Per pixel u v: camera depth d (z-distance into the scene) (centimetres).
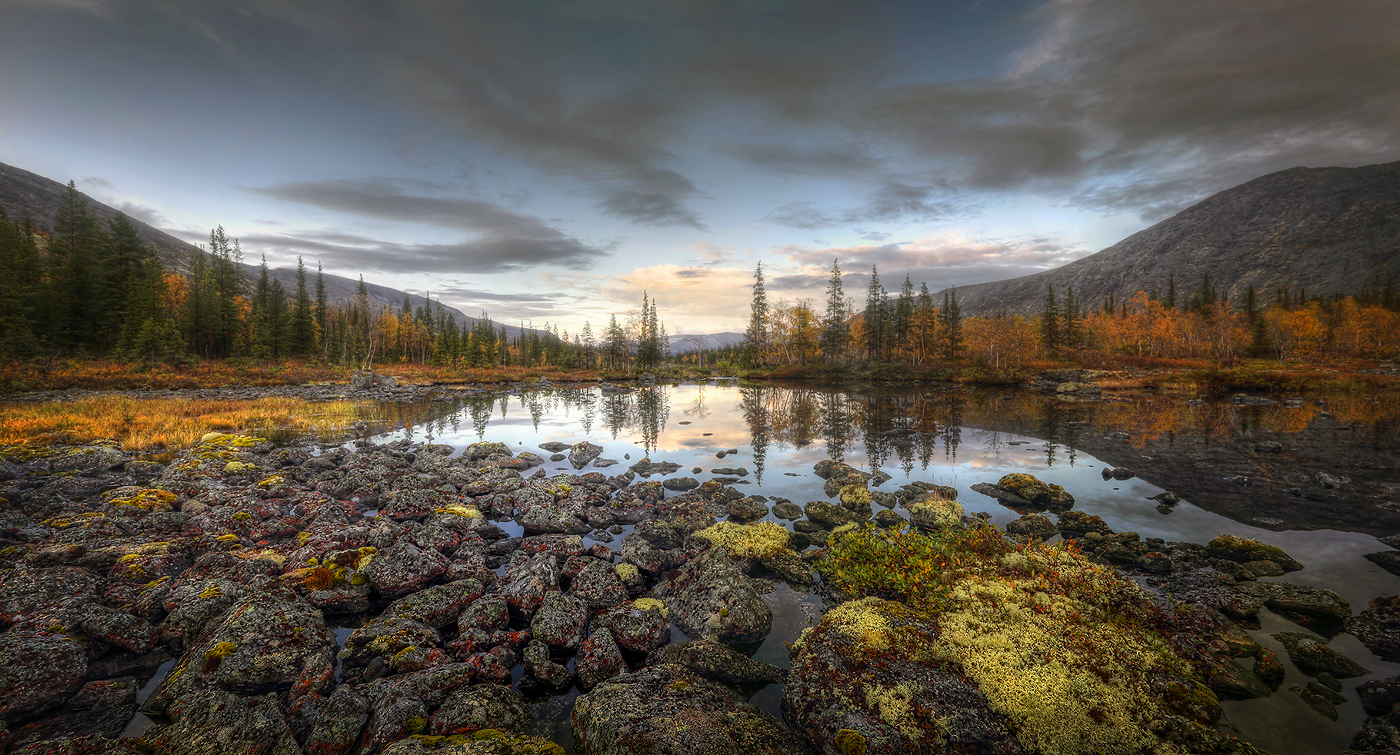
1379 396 4750
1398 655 841
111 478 1892
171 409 3625
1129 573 1212
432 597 1009
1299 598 999
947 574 1044
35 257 7206
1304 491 1802
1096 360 8850
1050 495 1728
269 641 829
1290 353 9319
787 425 3612
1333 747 659
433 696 737
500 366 12200
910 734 662
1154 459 2316
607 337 13550
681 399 5644
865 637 841
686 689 744
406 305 14700
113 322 6944
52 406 3484
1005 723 676
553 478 2069
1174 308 11812
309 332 9706
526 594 1030
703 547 1351
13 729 681
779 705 797
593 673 826
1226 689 764
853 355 11338
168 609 943
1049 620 872
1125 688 716
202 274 9075
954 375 7769
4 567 1090
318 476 2045
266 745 633
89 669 800
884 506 1731
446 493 1744
